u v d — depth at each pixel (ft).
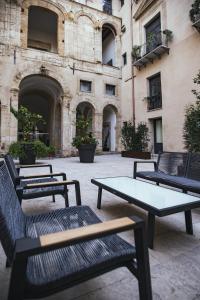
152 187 9.29
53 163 31.63
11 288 2.89
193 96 33.60
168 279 5.26
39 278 3.29
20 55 42.01
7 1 41.93
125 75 52.47
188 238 7.55
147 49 44.16
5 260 6.13
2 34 40.93
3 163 5.37
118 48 54.85
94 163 31.68
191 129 20.61
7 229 3.23
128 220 3.80
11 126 40.14
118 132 53.52
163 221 9.15
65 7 47.52
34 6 47.11
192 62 33.99
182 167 12.44
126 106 51.80
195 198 7.47
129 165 28.86
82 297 4.65
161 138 42.78
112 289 4.90
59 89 47.47
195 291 4.85
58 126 51.16
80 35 49.19
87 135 33.94
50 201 11.90
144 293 3.69
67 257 3.88
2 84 40.04
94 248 4.14
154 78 43.96
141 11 46.29
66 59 46.75
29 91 56.29
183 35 35.73
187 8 35.06
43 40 59.62
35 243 3.03
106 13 53.11
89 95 49.26
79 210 6.04
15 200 5.04
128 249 4.07
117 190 8.65
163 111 39.91
